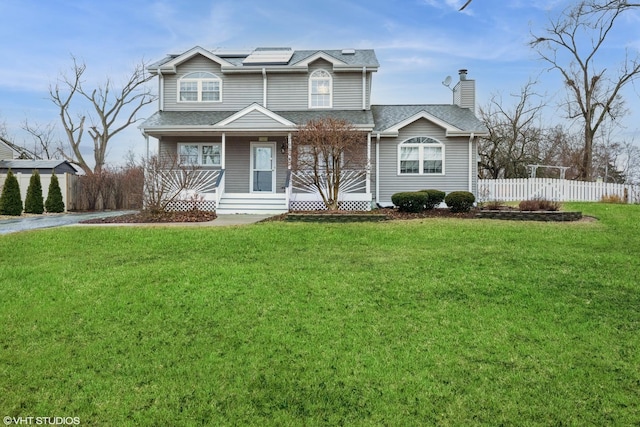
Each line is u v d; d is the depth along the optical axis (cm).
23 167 2506
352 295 597
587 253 837
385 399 364
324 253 845
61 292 608
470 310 545
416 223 1201
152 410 352
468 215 1413
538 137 3500
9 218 1566
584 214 1386
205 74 1844
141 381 393
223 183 1614
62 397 371
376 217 1280
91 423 339
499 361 421
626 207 1551
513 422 333
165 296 591
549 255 819
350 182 1605
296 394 372
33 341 469
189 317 526
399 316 528
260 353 440
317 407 354
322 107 1839
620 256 807
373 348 449
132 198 2153
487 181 2202
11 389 382
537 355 431
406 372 404
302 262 768
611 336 471
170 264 746
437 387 379
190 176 1502
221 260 780
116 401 364
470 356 431
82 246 897
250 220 1307
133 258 798
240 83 1842
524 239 973
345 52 2002
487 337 471
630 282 649
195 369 411
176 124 1628
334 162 1454
